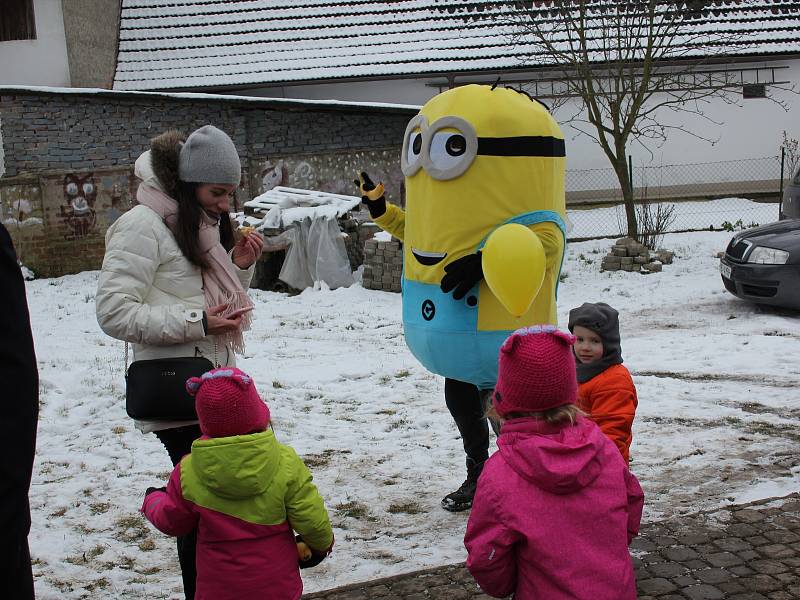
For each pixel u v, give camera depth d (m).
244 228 4.66
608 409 4.29
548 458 2.96
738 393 8.32
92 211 19.06
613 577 2.91
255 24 24.73
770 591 4.36
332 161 20.06
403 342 11.50
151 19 24.89
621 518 3.01
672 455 6.64
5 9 22.00
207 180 4.10
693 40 23.78
